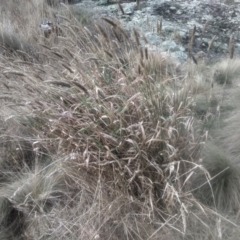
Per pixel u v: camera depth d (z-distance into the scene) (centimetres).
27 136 349
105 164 275
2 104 365
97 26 331
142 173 280
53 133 297
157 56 359
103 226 275
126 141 283
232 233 268
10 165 342
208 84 424
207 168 312
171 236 268
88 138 278
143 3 684
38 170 324
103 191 286
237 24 628
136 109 296
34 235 285
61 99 301
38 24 548
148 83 309
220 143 348
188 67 396
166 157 283
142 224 274
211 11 664
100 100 291
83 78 314
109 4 684
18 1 632
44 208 300
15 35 501
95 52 355
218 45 571
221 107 400
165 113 307
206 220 279
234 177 310
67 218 288
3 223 302
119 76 320
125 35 323
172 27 596
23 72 345
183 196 271
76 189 303
